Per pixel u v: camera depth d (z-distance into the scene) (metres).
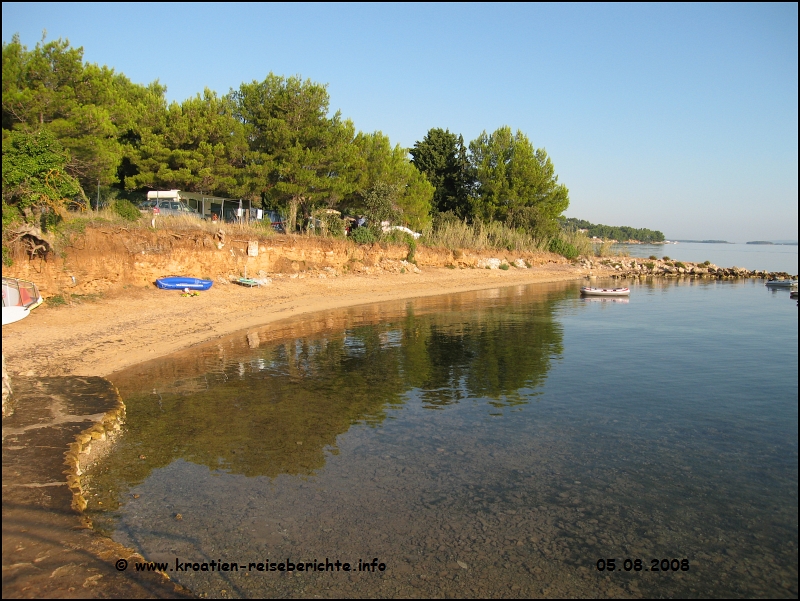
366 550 7.03
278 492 8.50
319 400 13.34
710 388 14.72
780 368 17.00
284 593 6.15
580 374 16.22
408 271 42.59
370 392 14.12
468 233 53.94
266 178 36.38
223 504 8.08
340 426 11.52
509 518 7.89
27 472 8.05
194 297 25.64
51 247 20.89
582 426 11.71
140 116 34.50
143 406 12.50
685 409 12.91
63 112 23.53
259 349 18.88
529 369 16.83
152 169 33.62
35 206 20.62
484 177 61.81
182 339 19.42
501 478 9.16
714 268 62.66
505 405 13.16
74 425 10.09
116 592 5.57
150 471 9.12
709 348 20.19
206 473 9.10
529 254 58.78
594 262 64.12
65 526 6.73
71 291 21.81
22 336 17.30
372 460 9.79
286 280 32.53
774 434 11.29
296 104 36.59
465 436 11.05
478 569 6.70
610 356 18.78
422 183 51.94
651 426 11.74
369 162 43.34
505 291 40.75
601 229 198.50
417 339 21.67
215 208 36.72
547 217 64.31
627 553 7.11
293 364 16.97
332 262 37.47
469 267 50.44
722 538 7.49
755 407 13.09
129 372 15.33
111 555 6.27
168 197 31.50
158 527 7.38
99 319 20.22
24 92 21.88
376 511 8.01
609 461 9.90
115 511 7.74
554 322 26.39
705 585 6.51
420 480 9.04
